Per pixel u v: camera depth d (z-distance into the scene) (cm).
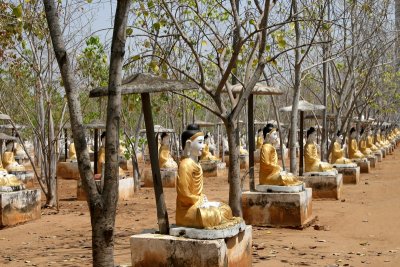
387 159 4575
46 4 774
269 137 1570
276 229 1485
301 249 1217
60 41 777
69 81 777
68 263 1087
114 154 775
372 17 2969
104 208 770
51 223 1620
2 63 1980
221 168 3209
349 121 3170
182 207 959
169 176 2622
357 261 1104
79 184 2181
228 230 927
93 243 774
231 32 1441
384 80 3459
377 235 1394
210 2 1620
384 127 5925
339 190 2103
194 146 972
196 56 1280
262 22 1262
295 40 2180
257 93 1427
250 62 1380
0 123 3503
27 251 1225
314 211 1778
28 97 2609
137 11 1456
